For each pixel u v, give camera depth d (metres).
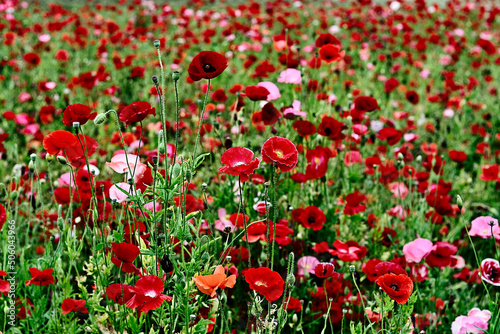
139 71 5.10
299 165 2.88
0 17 9.42
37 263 2.07
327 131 2.65
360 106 2.82
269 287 1.55
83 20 9.70
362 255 2.35
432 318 2.26
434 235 3.03
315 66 3.47
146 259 1.90
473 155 4.06
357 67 6.37
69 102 4.82
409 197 2.85
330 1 12.61
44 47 6.66
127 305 1.51
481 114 5.15
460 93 5.53
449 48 7.28
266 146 1.68
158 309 1.79
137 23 9.59
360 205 2.58
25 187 3.04
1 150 3.24
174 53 6.86
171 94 5.23
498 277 2.01
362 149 3.52
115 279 2.08
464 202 3.27
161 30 8.23
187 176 1.62
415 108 5.28
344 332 2.24
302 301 1.99
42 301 1.98
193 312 1.87
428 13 10.75
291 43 3.88
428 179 3.21
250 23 9.13
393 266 1.82
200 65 1.63
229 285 1.61
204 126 3.47
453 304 2.45
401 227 2.83
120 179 3.23
